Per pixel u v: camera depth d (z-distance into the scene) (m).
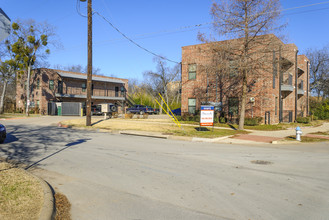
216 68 18.86
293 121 26.33
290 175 6.31
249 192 5.03
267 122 21.00
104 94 46.38
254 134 15.72
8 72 36.19
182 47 25.50
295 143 12.50
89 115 18.69
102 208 4.21
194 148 10.34
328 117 34.44
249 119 20.61
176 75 49.44
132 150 9.59
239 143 12.27
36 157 8.07
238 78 21.95
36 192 4.61
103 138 12.94
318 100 43.59
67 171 6.48
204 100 23.92
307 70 32.72
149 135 14.56
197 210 4.14
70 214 3.97
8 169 6.20
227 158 8.33
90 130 17.11
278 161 7.96
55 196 4.68
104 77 47.00
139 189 5.16
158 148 10.17
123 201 4.52
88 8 17.94
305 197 4.78
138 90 68.88
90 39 18.30
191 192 5.00
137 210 4.13
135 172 6.43
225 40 17.86
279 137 14.29
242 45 17.89
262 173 6.47
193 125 20.19
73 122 20.89
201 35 17.61
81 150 9.40
